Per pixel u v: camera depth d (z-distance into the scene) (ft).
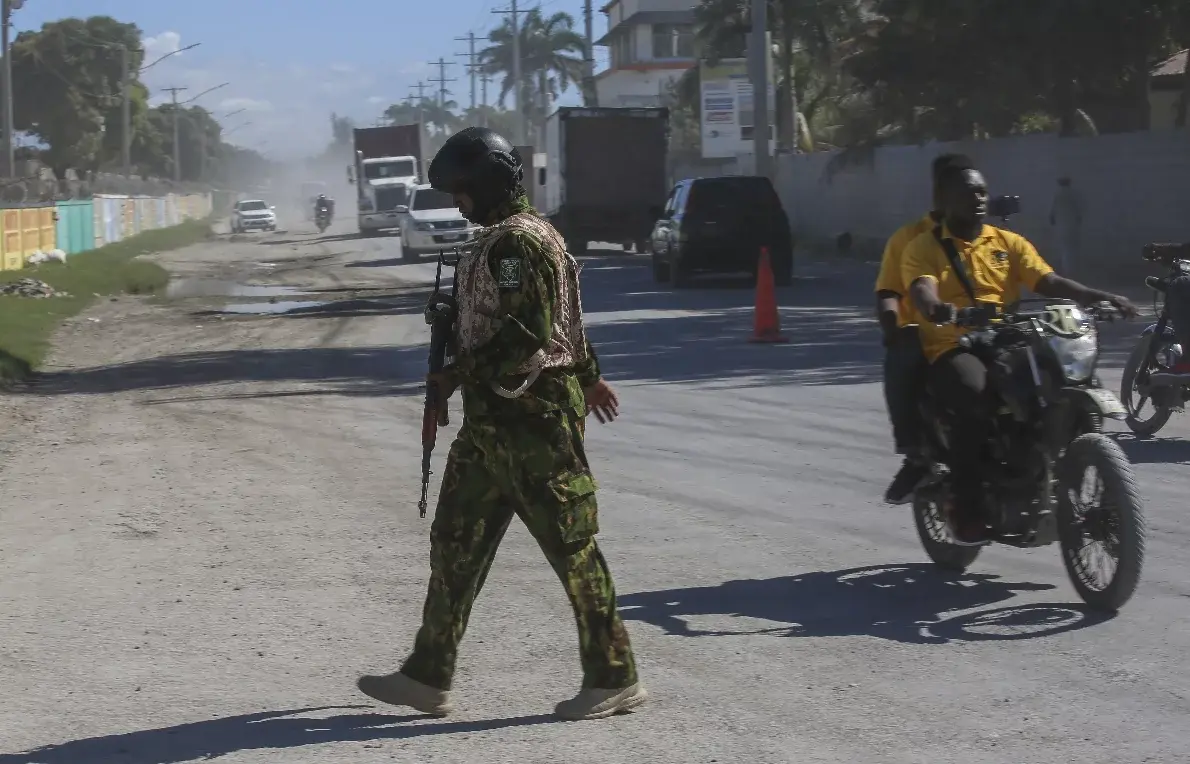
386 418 41.63
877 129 136.46
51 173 208.03
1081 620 20.44
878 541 25.67
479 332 15.78
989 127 113.29
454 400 44.52
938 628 20.29
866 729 16.28
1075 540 21.01
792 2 173.47
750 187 89.97
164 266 135.33
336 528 27.55
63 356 61.72
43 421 42.93
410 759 15.66
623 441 36.68
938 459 21.80
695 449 35.27
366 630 20.85
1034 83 100.32
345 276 115.34
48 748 16.26
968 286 21.76
